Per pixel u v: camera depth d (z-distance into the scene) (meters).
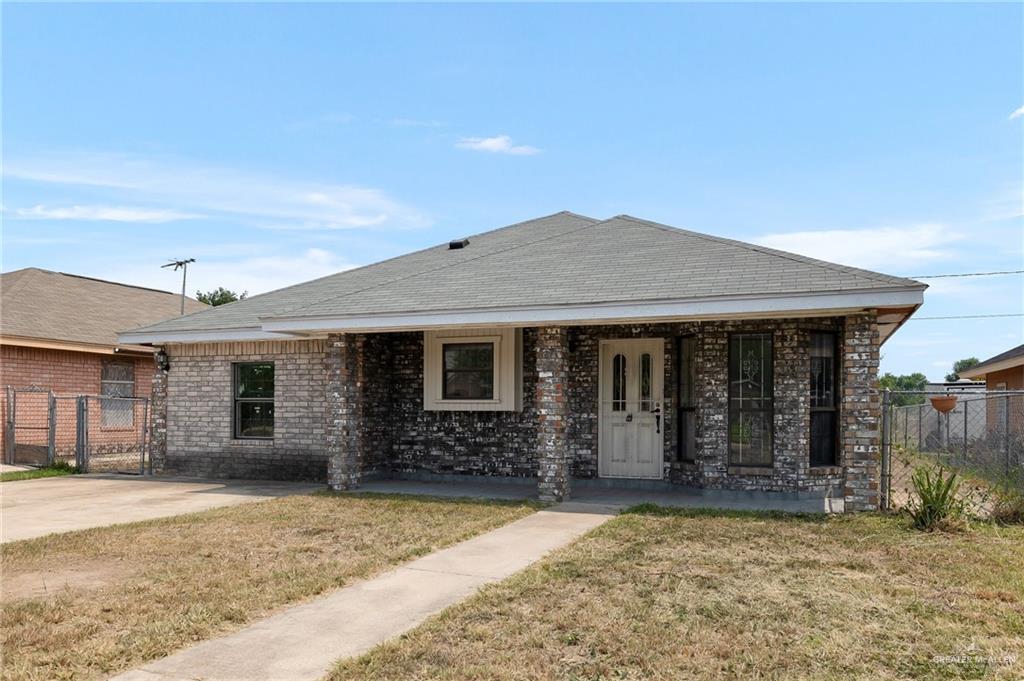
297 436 15.34
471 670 5.03
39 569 7.81
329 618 6.18
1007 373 26.97
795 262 11.29
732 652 5.30
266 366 15.93
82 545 8.90
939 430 15.56
